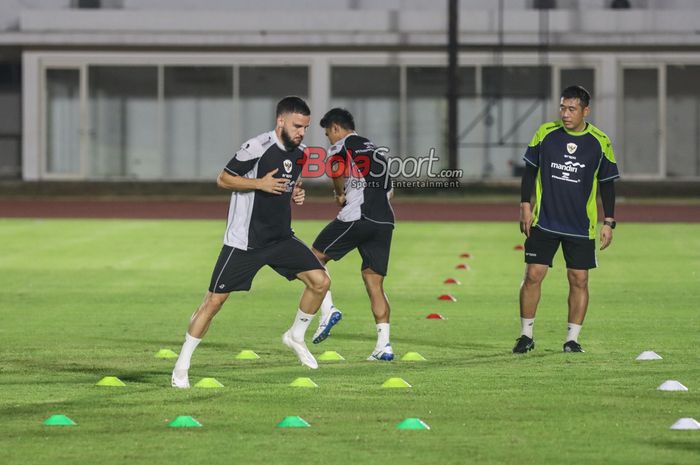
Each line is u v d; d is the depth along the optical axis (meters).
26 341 32.25
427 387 25.50
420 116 94.38
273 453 19.73
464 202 90.06
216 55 95.31
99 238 62.91
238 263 25.53
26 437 20.92
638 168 94.06
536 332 33.88
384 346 29.23
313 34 94.25
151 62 95.50
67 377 26.88
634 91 93.81
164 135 95.94
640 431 21.30
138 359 29.34
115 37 94.94
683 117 93.81
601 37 93.06
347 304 39.81
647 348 30.94
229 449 20.00
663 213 80.62
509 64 93.62
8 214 79.88
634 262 52.41
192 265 51.38
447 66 94.00
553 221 29.98
